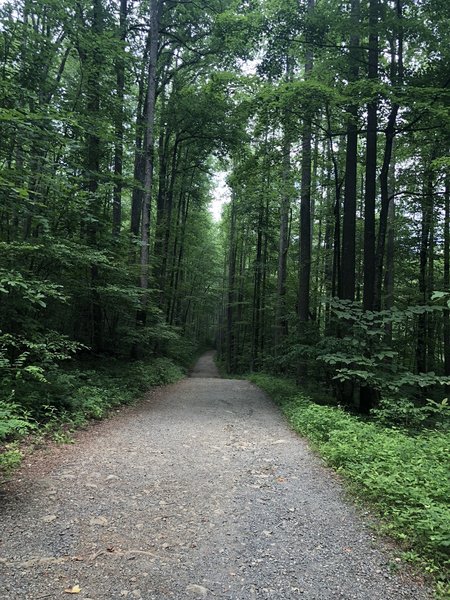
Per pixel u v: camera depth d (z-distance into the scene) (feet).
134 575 10.19
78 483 15.94
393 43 40.14
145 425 26.63
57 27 43.68
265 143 46.06
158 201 77.36
